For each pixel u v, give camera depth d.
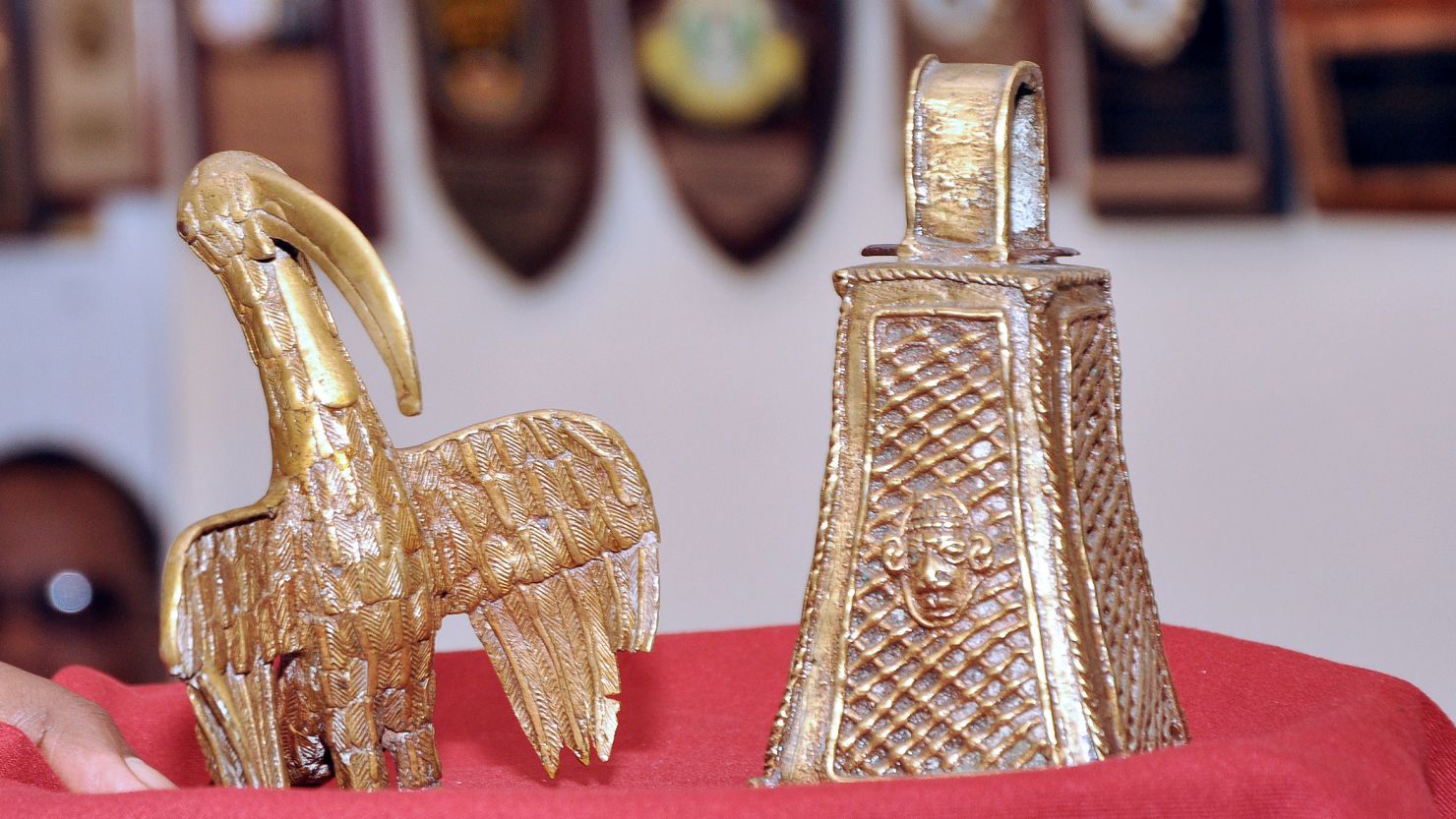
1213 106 1.62
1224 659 0.86
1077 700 0.76
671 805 0.70
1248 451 1.66
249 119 2.04
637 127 1.95
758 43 1.87
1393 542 1.59
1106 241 1.71
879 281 0.78
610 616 0.81
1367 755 0.73
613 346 2.01
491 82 1.97
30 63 2.05
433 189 2.01
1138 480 1.72
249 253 0.77
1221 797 0.70
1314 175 1.58
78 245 2.10
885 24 1.81
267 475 2.13
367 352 2.04
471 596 0.80
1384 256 1.56
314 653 0.77
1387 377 1.58
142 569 2.13
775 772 0.78
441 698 0.91
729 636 0.94
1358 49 1.53
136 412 2.13
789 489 1.96
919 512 0.77
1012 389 0.77
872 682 0.78
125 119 2.07
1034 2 1.69
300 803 0.71
